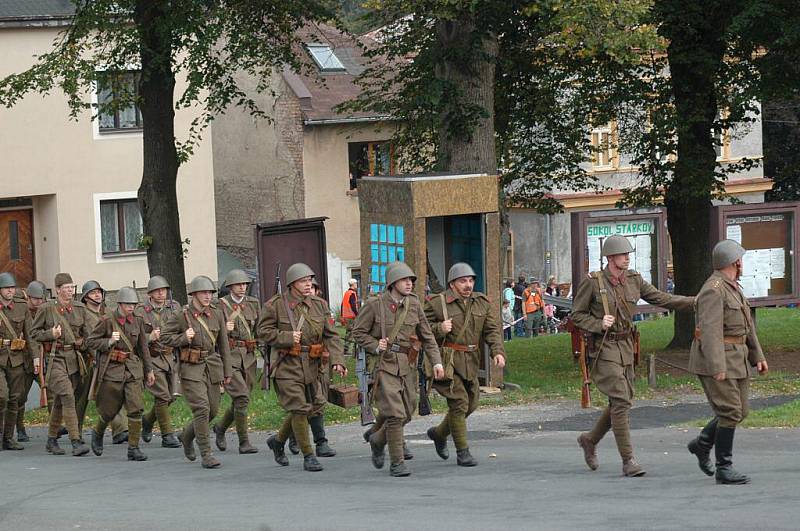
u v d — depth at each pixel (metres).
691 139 32.25
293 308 17.14
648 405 23.55
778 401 23.34
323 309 17.33
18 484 17.48
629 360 14.97
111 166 50.38
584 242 26.48
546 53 32.66
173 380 21.78
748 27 28.42
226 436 22.67
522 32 31.55
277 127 59.78
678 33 30.48
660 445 18.12
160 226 31.38
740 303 13.90
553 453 17.69
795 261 27.06
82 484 17.22
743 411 13.90
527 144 35.84
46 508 14.99
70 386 21.41
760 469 15.02
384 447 18.14
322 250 28.69
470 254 26.64
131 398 20.02
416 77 31.95
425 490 14.79
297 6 32.56
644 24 26.48
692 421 21.28
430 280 27.09
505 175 36.09
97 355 20.25
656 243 27.00
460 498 13.98
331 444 20.66
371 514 13.12
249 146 61.19
